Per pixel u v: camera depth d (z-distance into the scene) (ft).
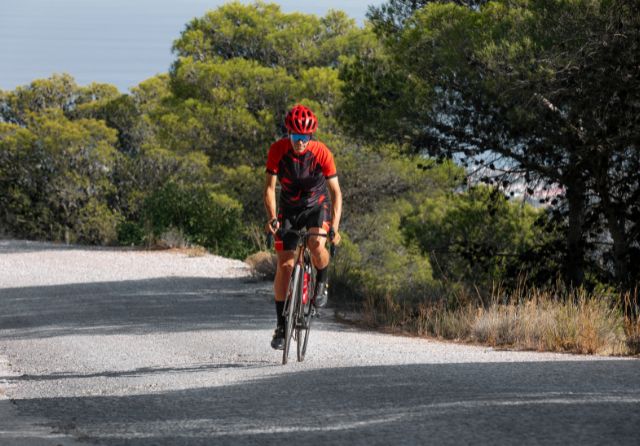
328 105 127.24
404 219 127.95
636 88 54.65
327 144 119.65
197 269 83.41
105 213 130.31
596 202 65.31
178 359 35.45
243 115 129.90
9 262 91.50
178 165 136.15
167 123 134.10
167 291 67.67
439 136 62.85
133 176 136.67
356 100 67.10
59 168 131.34
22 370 35.01
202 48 145.38
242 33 144.36
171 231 102.68
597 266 68.39
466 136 61.98
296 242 31.04
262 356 35.17
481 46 55.52
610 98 56.03
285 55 145.69
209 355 36.17
